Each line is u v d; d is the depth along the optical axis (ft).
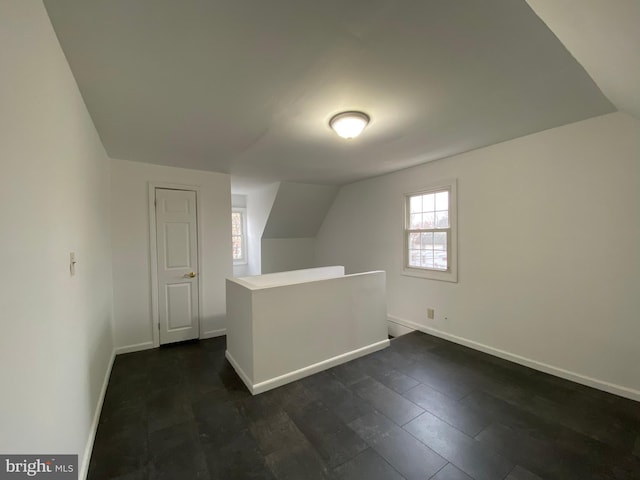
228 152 9.73
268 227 17.07
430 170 11.65
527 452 5.52
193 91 5.68
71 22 3.77
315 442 5.85
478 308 10.23
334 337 9.29
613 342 7.32
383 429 6.23
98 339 7.33
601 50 4.06
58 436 3.99
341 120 6.84
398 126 7.73
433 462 5.32
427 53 4.61
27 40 3.15
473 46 4.45
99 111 6.50
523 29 4.06
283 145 9.08
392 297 13.60
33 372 3.22
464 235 10.56
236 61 4.73
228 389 7.93
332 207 17.53
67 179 4.70
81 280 5.60
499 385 7.91
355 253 15.84
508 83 5.60
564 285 8.14
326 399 7.38
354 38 4.21
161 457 5.49
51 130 3.91
